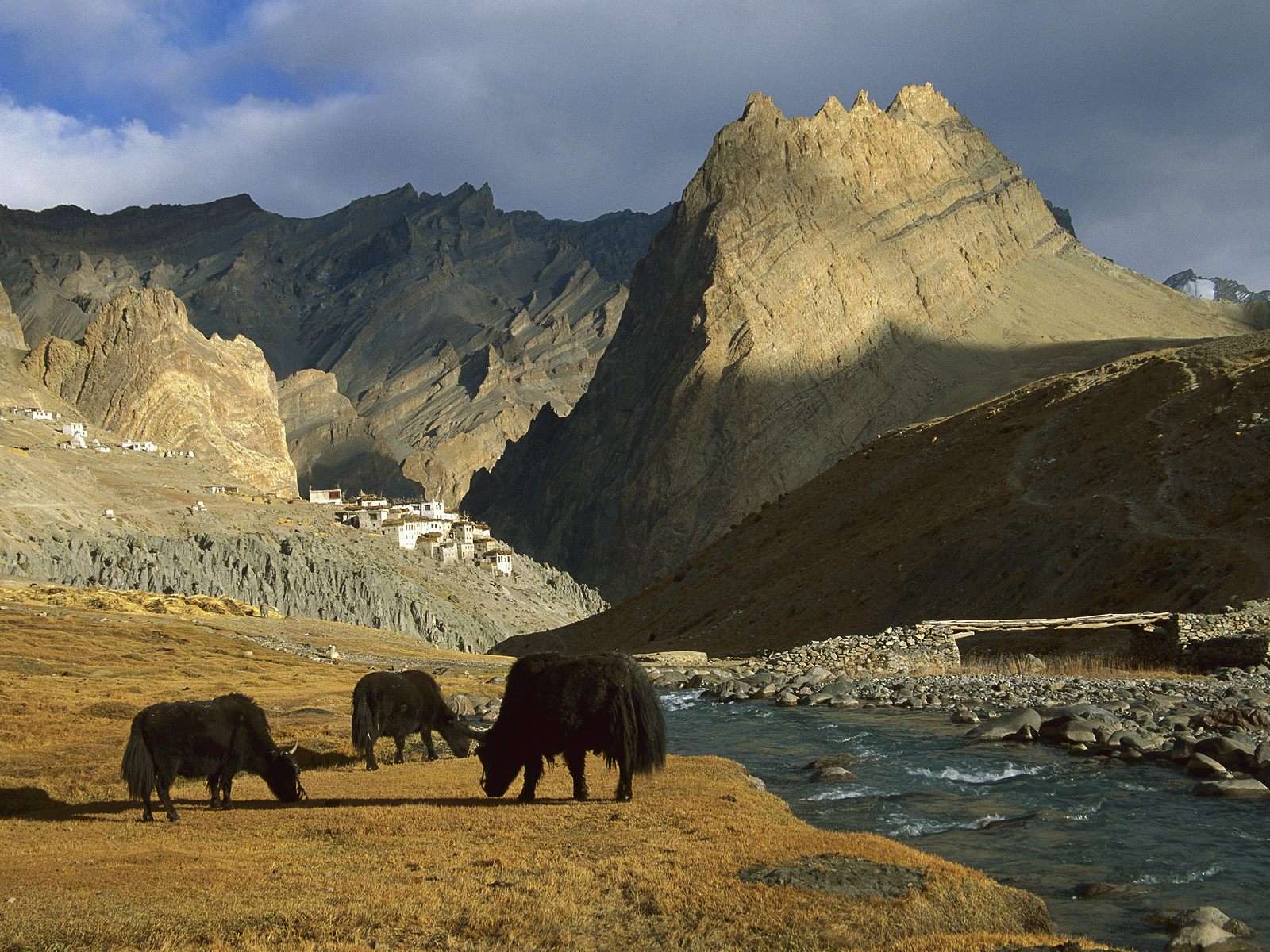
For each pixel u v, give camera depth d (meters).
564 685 19.00
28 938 11.41
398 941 11.41
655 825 16.56
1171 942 12.04
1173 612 51.28
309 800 20.12
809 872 13.66
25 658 57.44
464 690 47.94
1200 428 70.25
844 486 101.69
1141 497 66.44
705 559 109.44
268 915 12.09
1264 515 57.09
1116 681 37.78
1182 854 16.31
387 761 26.97
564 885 13.16
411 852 14.98
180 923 11.86
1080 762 24.05
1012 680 40.38
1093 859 16.09
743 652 77.50
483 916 12.02
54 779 24.42
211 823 18.00
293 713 37.25
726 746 29.09
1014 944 11.34
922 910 12.45
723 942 11.47
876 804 20.20
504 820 17.09
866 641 51.97
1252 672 38.34
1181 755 23.16
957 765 24.23
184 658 67.00
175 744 18.86
